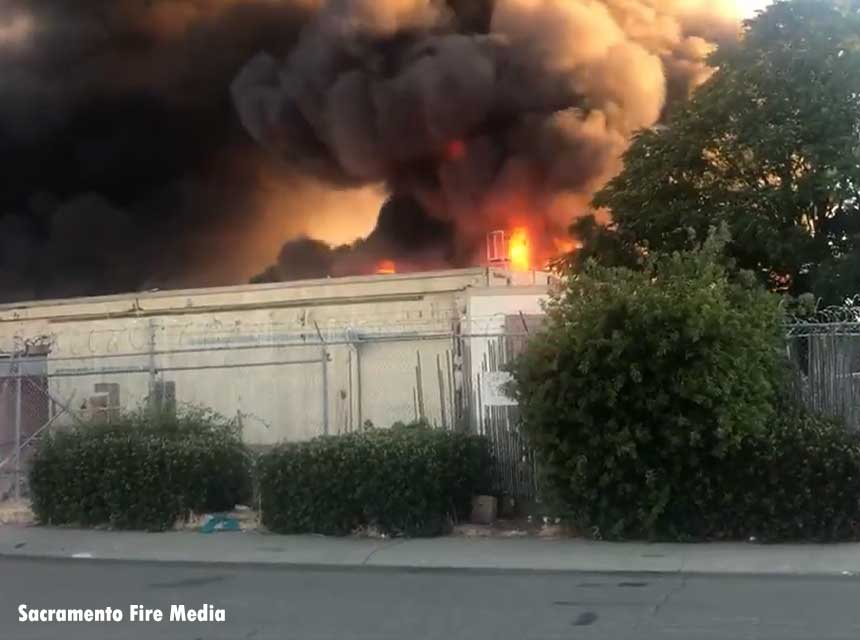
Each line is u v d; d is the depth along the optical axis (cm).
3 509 1277
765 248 1681
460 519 1133
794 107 1764
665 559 946
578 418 1022
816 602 767
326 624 711
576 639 656
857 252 1670
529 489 1164
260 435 1841
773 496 1006
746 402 1005
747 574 888
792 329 1103
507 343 1195
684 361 1008
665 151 1878
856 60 1730
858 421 1065
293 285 1883
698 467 1023
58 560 1022
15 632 700
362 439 1123
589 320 1031
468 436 1146
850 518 996
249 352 1873
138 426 1248
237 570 954
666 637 658
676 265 1091
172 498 1159
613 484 1036
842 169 1677
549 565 936
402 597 811
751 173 1792
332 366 1798
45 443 1228
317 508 1102
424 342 1744
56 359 1421
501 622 711
